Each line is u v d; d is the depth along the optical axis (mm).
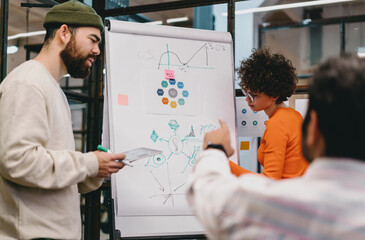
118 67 1896
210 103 1992
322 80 629
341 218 549
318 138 643
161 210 1804
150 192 1808
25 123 1261
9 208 1314
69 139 1451
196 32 2070
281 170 1723
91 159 1374
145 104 1891
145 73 1926
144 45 1967
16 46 2912
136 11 2697
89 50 1502
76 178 1327
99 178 1551
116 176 1786
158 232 1781
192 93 1976
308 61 6668
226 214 617
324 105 614
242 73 1916
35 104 1289
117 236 1742
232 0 2486
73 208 1413
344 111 596
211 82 2020
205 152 778
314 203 567
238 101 2355
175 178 1854
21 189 1311
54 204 1349
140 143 1836
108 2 2893
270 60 1821
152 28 2002
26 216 1298
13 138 1240
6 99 1288
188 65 2010
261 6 4605
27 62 1407
